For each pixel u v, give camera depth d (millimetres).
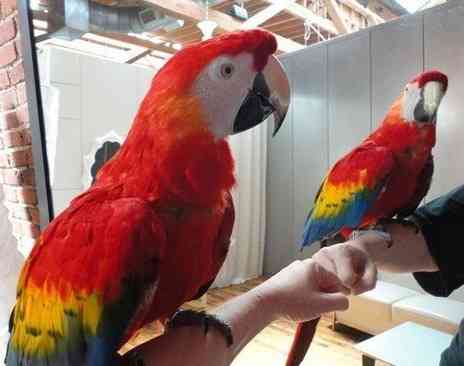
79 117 2195
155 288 580
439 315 2314
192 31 3086
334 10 3443
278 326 2770
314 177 3508
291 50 3957
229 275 3875
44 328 589
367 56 3008
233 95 655
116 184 624
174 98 619
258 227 4012
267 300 686
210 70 636
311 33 3881
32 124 1762
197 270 651
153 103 629
